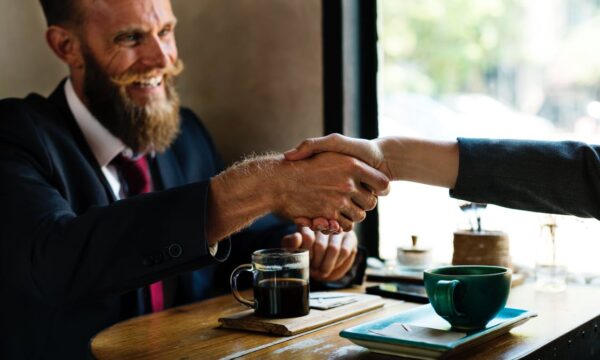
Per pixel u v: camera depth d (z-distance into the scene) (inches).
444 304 40.1
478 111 74.5
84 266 46.5
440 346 36.9
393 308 50.7
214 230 47.6
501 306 40.9
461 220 61.0
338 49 70.5
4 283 56.9
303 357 39.6
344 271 58.0
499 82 73.4
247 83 77.0
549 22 69.2
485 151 49.6
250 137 77.4
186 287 65.6
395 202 72.7
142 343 43.7
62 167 59.2
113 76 63.7
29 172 55.1
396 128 75.0
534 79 70.4
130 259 45.9
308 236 56.8
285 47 74.0
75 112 65.8
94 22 63.6
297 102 73.5
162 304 63.3
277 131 75.3
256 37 75.9
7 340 57.4
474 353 39.0
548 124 69.3
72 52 66.4
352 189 48.8
